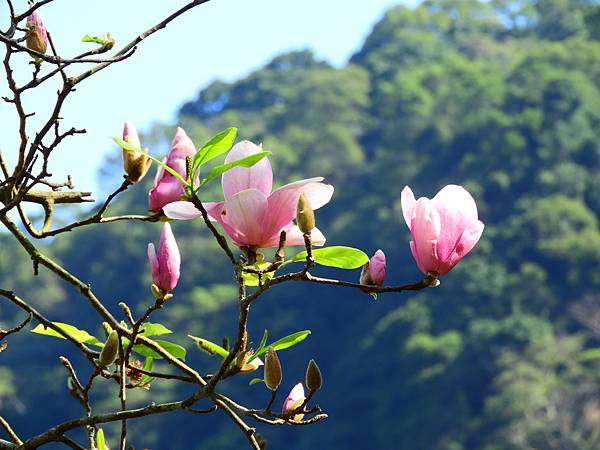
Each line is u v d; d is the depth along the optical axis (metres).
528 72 70.69
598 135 67.88
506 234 61.66
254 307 65.31
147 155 2.62
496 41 95.50
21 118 2.90
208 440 56.41
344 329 64.56
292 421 2.58
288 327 64.38
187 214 2.48
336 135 78.19
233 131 2.44
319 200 2.54
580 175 66.00
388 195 71.69
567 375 51.06
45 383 57.19
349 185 76.50
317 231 2.51
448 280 59.62
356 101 83.31
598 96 69.75
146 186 70.44
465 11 97.44
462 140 71.44
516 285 58.09
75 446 2.73
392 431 55.09
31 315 2.97
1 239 64.12
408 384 55.84
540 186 65.81
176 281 2.80
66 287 65.69
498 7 98.50
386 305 63.34
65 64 2.89
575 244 59.06
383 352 58.94
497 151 68.56
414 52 92.62
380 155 75.19
